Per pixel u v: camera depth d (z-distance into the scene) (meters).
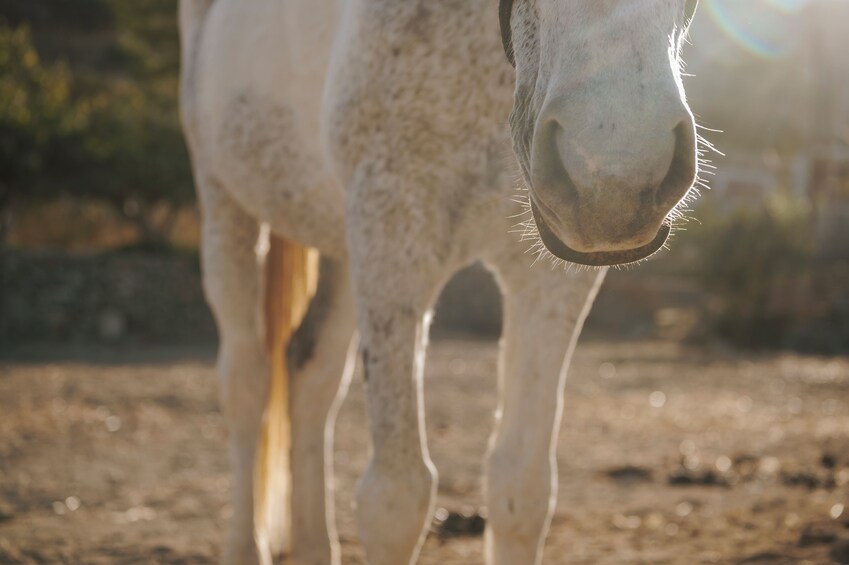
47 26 56.88
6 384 13.02
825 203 28.31
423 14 2.73
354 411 10.74
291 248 4.35
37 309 22.38
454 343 23.44
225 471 7.16
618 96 1.87
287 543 4.12
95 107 27.73
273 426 4.25
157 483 6.62
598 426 9.72
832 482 6.28
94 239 30.84
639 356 19.70
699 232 23.22
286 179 3.56
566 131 1.91
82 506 5.81
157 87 34.38
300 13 3.39
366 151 2.84
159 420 10.04
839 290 23.78
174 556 4.61
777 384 14.54
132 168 26.16
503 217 2.82
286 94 3.46
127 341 23.09
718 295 22.61
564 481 6.73
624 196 1.84
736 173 35.78
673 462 7.39
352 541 5.04
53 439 8.55
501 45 2.68
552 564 4.39
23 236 29.45
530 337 2.89
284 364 4.32
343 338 4.27
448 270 2.92
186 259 25.08
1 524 5.28
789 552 4.40
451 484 6.58
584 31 1.93
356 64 2.86
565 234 1.99
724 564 4.29
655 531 5.07
